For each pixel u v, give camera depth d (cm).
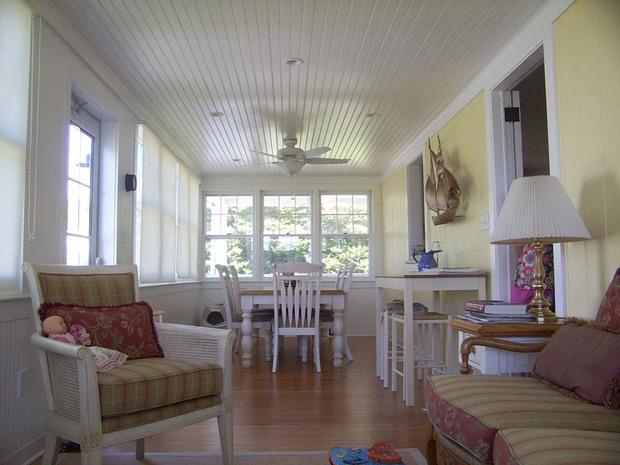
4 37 217
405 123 473
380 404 320
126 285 238
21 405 222
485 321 219
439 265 452
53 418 181
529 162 523
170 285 508
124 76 351
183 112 433
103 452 238
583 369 157
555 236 212
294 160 495
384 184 703
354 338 668
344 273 544
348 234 726
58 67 266
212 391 203
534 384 175
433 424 179
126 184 379
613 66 215
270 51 311
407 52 316
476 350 230
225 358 210
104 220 357
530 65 298
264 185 718
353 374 418
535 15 273
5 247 217
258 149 569
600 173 225
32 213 237
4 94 217
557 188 220
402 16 271
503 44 307
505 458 124
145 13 264
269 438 256
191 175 647
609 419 142
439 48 312
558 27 256
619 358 148
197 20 272
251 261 713
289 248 722
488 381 179
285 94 390
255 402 327
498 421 141
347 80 362
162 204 497
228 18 270
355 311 709
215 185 714
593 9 228
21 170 229
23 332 225
